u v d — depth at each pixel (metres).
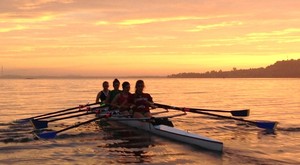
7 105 24.78
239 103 26.12
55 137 10.77
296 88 65.12
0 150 8.91
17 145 9.56
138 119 11.72
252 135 10.99
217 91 50.84
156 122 11.35
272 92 47.47
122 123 13.39
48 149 9.02
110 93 14.34
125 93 13.13
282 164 7.45
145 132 11.44
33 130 12.27
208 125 13.20
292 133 11.39
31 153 8.58
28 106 23.92
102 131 11.83
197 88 65.25
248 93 44.25
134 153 8.52
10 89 60.94
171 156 8.20
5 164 7.51
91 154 8.44
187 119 15.12
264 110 20.33
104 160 7.84
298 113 18.42
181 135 9.84
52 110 20.94
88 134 11.27
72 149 9.01
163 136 10.64
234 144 9.55
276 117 16.44
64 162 7.69
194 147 9.15
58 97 35.00
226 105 24.25
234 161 7.71
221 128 12.44
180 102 27.39
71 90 54.62
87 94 41.31
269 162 7.62
